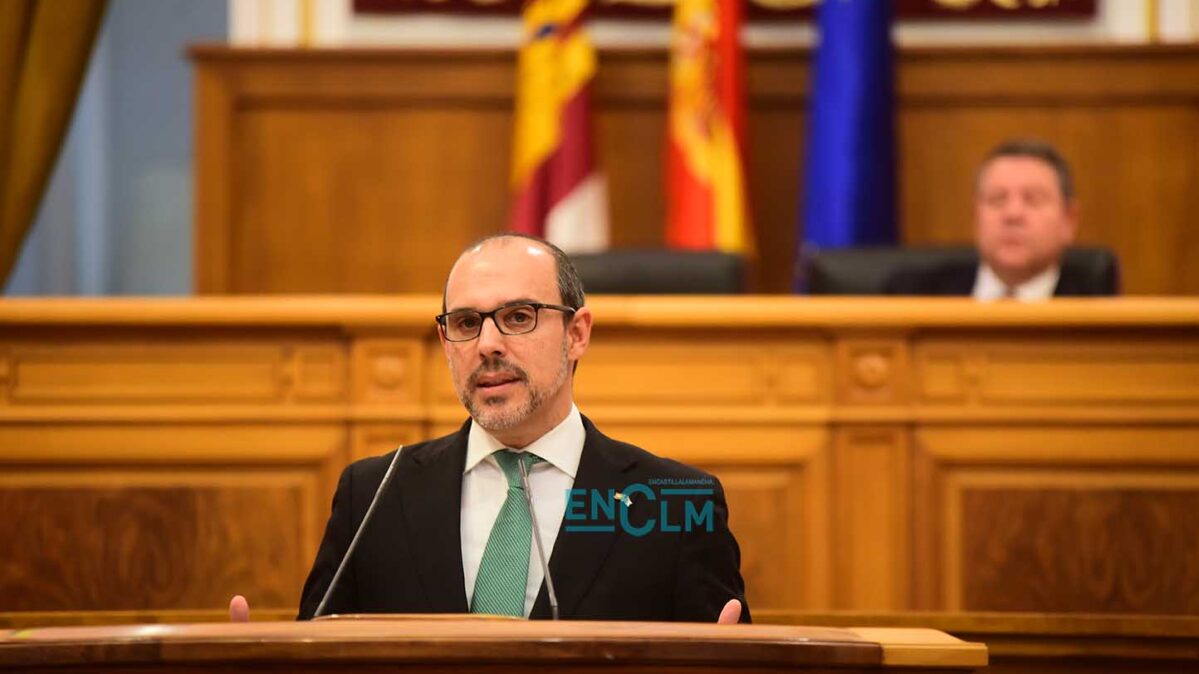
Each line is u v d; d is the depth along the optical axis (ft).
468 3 61.41
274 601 35.73
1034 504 35.91
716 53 56.49
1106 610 35.58
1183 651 28.68
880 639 18.13
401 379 36.32
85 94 68.44
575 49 57.06
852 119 55.26
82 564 35.70
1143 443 35.91
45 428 36.06
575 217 55.83
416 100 60.03
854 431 36.24
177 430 36.19
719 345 36.68
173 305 36.01
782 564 36.06
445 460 24.64
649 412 36.40
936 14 60.54
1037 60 59.06
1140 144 58.85
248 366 36.40
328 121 60.03
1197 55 58.59
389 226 59.98
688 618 23.12
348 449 36.22
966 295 43.06
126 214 70.38
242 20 61.87
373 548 23.93
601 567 23.34
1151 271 58.80
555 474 24.31
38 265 65.41
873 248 43.73
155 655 16.96
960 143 59.11
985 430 36.11
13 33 47.91
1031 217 42.32
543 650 16.96
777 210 59.31
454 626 17.62
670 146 56.80
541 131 56.49
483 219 59.98
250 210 59.98
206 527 35.88
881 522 36.01
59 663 16.99
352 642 16.92
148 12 70.85
